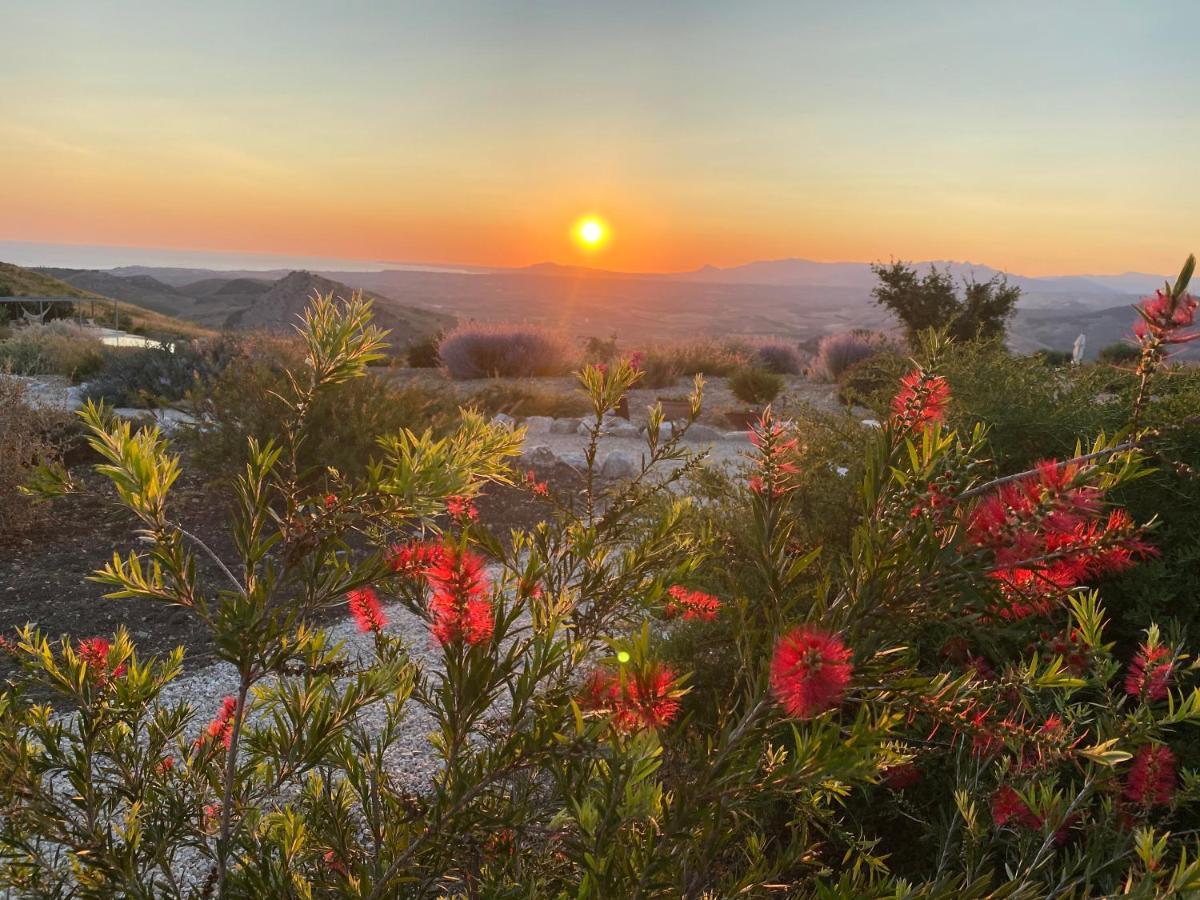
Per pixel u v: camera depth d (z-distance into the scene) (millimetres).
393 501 1125
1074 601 1383
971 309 17172
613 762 1008
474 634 1073
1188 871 1003
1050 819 1502
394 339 31141
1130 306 972
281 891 1224
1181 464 944
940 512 959
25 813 1254
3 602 5223
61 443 7211
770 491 1146
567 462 9047
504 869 1252
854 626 985
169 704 3820
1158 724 1423
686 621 2430
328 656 1402
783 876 1604
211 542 6227
